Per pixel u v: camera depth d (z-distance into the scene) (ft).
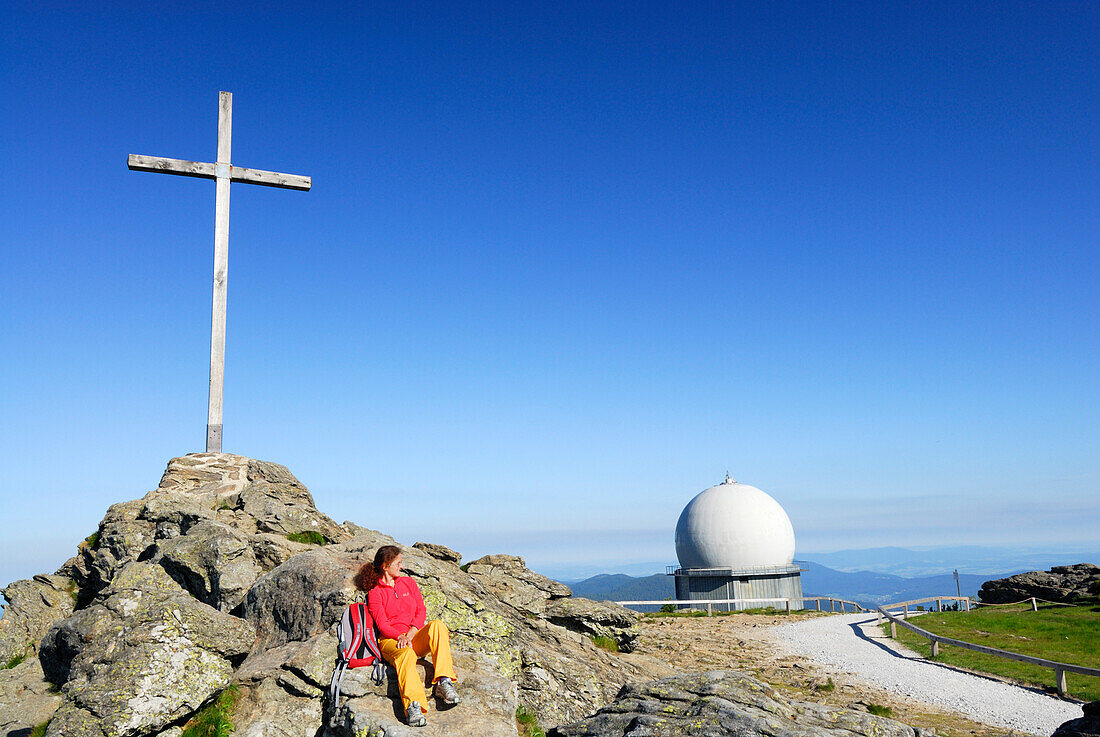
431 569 35.96
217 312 56.75
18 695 31.30
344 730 23.93
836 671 62.28
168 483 52.06
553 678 33.50
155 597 31.04
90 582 46.62
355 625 25.46
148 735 26.58
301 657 27.55
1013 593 122.83
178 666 28.09
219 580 35.53
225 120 58.44
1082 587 115.03
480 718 24.40
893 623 84.89
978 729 44.01
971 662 66.64
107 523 48.21
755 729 25.38
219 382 56.39
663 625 93.66
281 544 40.01
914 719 46.50
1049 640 80.18
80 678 28.25
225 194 57.88
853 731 27.55
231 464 54.85
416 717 22.97
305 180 60.03
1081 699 52.26
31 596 44.50
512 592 47.16
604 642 47.80
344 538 48.39
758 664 63.72
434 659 24.64
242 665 30.01
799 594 162.20
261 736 25.62
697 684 29.40
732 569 158.40
